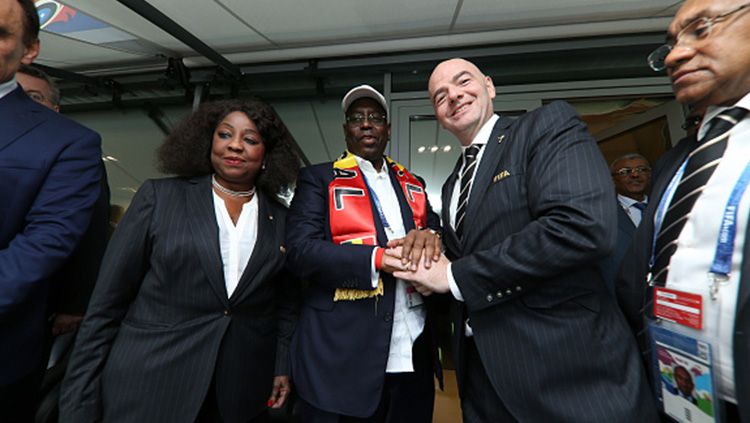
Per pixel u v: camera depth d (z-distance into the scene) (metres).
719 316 0.54
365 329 0.94
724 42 0.58
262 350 1.00
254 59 2.45
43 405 1.16
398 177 1.29
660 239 0.68
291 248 1.00
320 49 2.34
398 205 1.19
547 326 0.72
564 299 0.73
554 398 0.69
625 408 0.64
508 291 0.73
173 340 0.85
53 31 1.98
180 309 0.89
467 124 1.02
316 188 1.13
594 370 0.68
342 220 1.04
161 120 2.88
